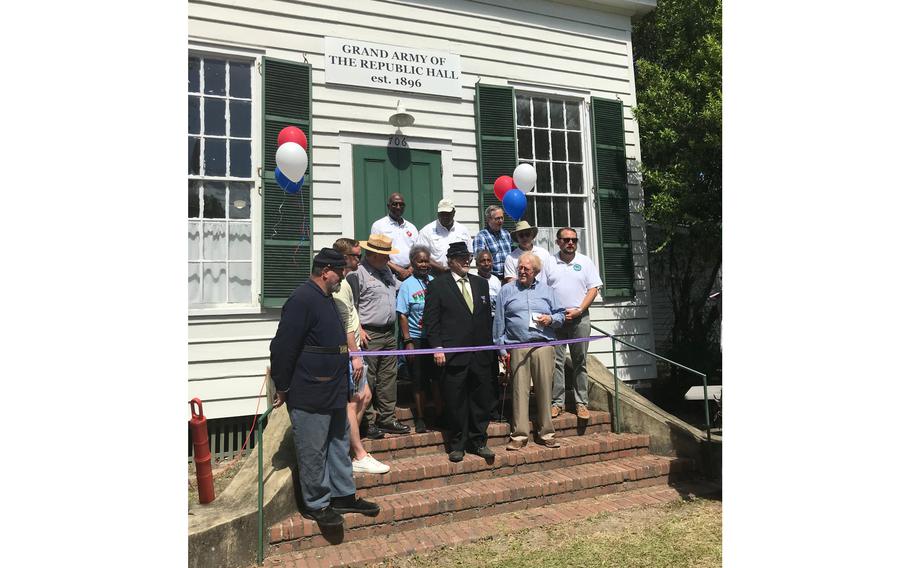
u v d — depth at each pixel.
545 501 4.82
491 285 5.98
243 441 5.95
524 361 5.31
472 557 3.91
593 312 7.76
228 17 6.17
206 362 5.77
